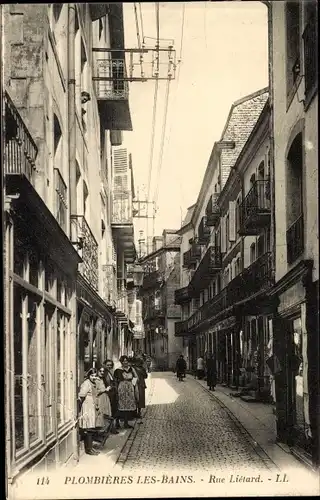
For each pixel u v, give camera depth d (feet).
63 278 36.14
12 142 24.68
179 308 188.85
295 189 40.81
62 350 35.04
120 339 96.99
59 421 32.94
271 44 43.88
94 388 37.81
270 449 37.96
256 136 70.85
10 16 31.55
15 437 22.71
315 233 32.73
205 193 127.54
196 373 130.82
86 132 53.31
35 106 31.78
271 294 43.88
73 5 41.83
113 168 81.46
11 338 21.75
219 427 48.44
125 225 80.23
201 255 145.59
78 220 43.68
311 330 32.40
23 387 24.32
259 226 72.13
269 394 66.39
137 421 52.75
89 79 54.24
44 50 32.24
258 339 69.36
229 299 86.43
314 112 33.27
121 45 76.18
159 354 195.52
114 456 36.27
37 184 31.37
